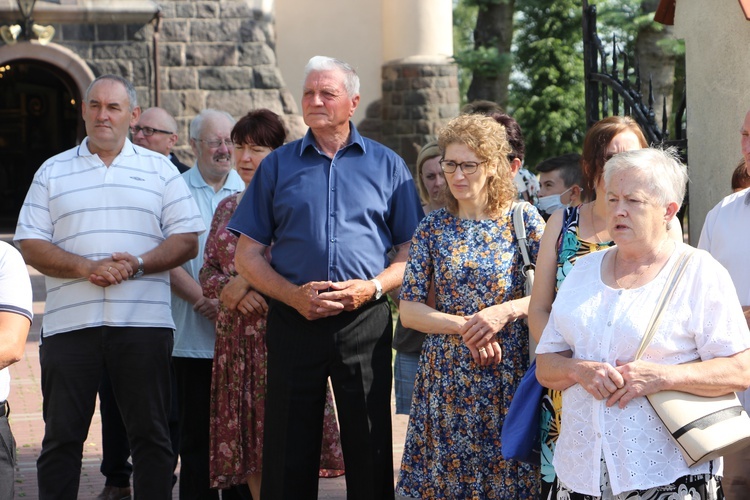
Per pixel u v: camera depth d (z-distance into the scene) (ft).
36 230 17.67
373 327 16.38
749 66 19.79
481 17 58.03
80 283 17.54
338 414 16.42
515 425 13.99
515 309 15.07
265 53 63.41
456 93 70.64
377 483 16.29
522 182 21.11
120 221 17.81
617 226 12.14
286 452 16.15
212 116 21.67
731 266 14.90
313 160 16.63
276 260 16.65
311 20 70.33
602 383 11.84
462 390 15.30
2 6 59.26
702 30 21.31
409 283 15.79
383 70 71.00
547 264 14.16
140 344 17.51
